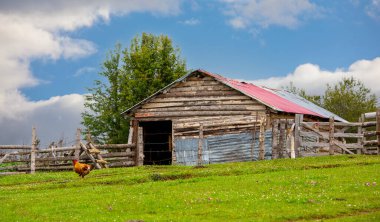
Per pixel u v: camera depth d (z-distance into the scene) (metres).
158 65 65.25
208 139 44.06
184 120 45.28
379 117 37.78
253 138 42.03
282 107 43.53
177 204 19.88
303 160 34.84
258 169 30.69
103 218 17.75
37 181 33.00
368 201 18.80
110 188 26.14
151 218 17.44
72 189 26.94
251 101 43.09
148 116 46.66
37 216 18.92
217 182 26.08
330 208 17.84
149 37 68.31
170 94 46.19
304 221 16.42
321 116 49.56
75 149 40.97
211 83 44.94
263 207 18.55
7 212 19.95
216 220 16.80
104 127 64.38
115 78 65.56
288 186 23.25
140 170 35.88
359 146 39.19
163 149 54.75
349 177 24.95
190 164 44.47
